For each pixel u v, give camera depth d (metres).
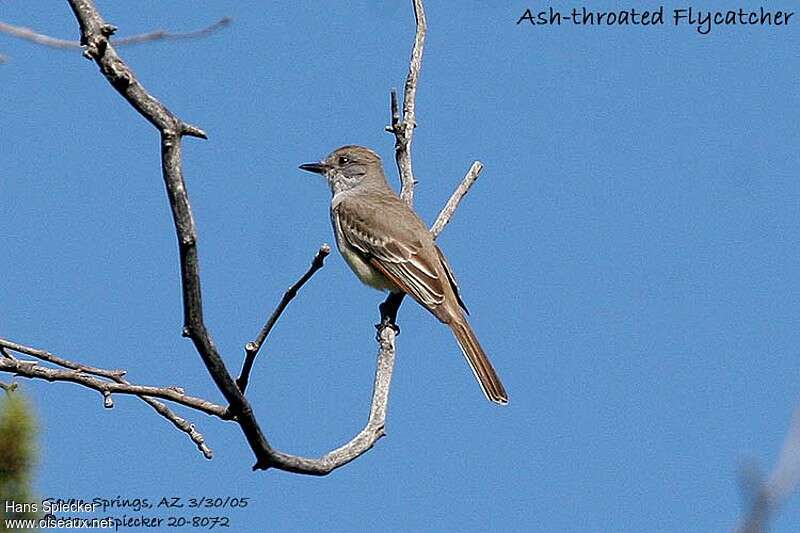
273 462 10.02
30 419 7.52
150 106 7.73
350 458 10.81
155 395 10.30
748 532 5.40
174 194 8.18
